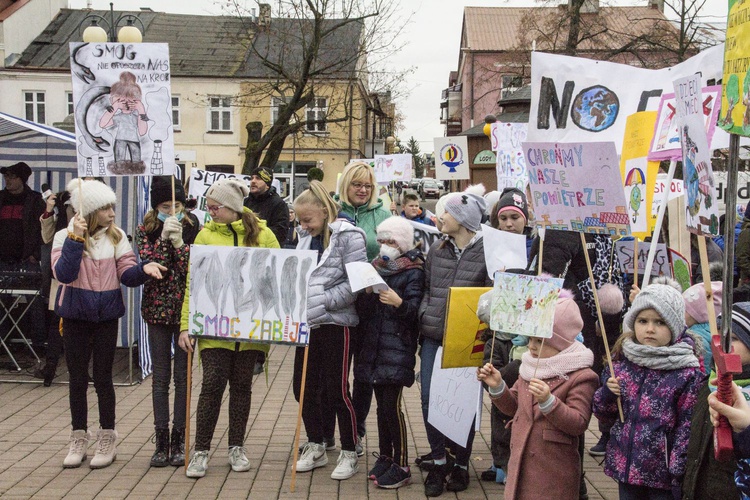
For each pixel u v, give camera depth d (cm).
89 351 602
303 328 559
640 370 388
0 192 933
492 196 748
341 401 571
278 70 2412
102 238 591
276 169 4259
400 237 561
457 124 4897
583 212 446
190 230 726
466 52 4684
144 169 592
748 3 285
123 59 588
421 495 544
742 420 297
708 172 325
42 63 3991
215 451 641
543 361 420
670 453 375
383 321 561
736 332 326
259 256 565
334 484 564
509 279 419
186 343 579
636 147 518
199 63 4091
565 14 2595
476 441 683
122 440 664
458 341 488
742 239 709
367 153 4284
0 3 3978
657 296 378
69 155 1094
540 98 510
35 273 893
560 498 417
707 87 465
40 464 603
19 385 854
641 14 3450
